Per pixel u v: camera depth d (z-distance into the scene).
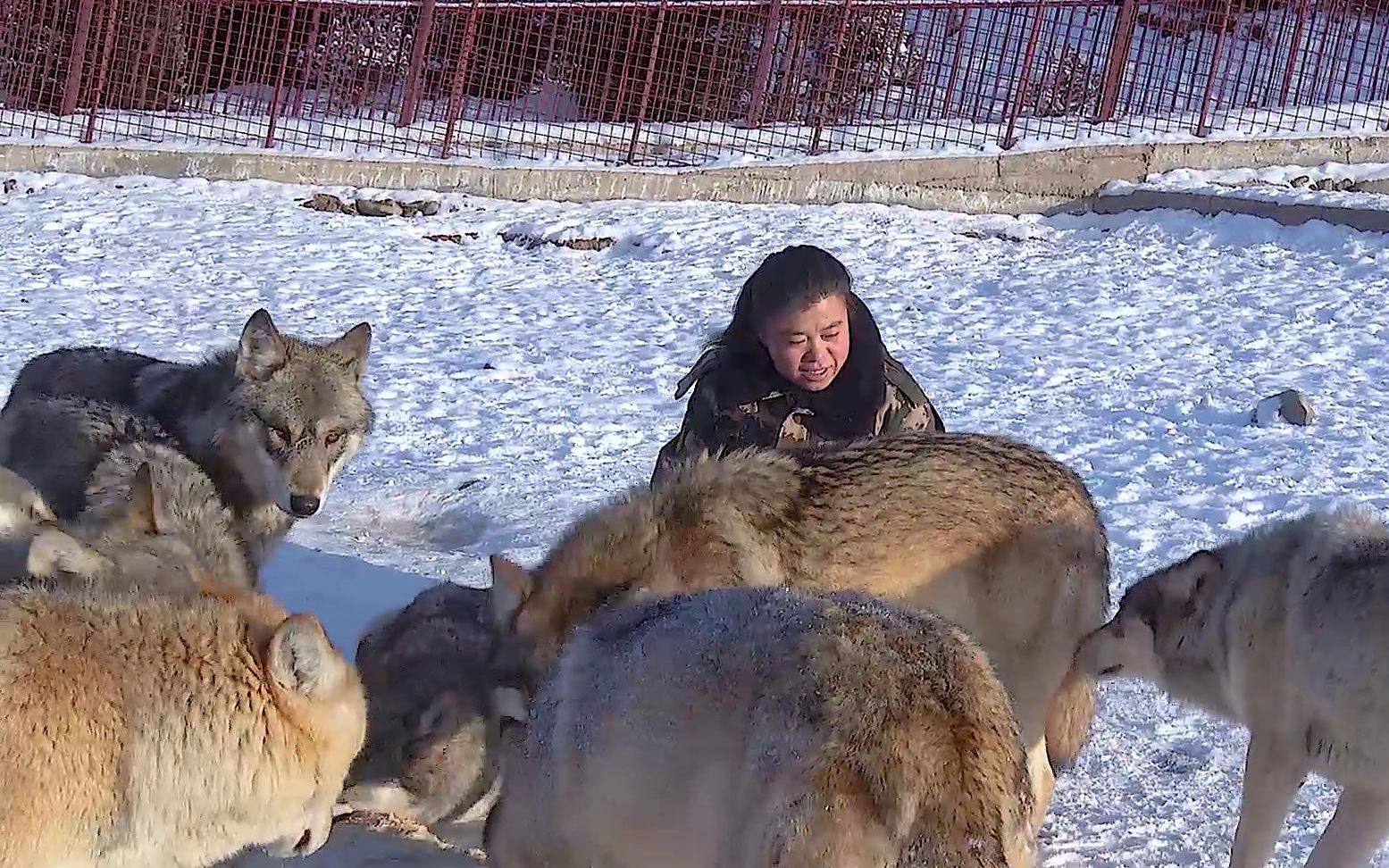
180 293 12.46
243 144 16.75
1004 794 3.04
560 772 3.63
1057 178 17.55
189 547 4.71
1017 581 4.46
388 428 9.16
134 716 3.58
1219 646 4.61
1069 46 19.20
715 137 17.98
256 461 6.35
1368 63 20.44
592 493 7.99
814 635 3.19
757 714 3.13
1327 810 4.84
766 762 3.06
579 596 4.31
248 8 17.44
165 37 17.30
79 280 12.57
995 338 12.16
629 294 13.49
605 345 11.59
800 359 4.96
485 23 18.48
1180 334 12.34
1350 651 4.19
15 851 3.43
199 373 6.51
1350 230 15.85
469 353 11.09
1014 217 17.16
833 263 4.94
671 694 3.32
